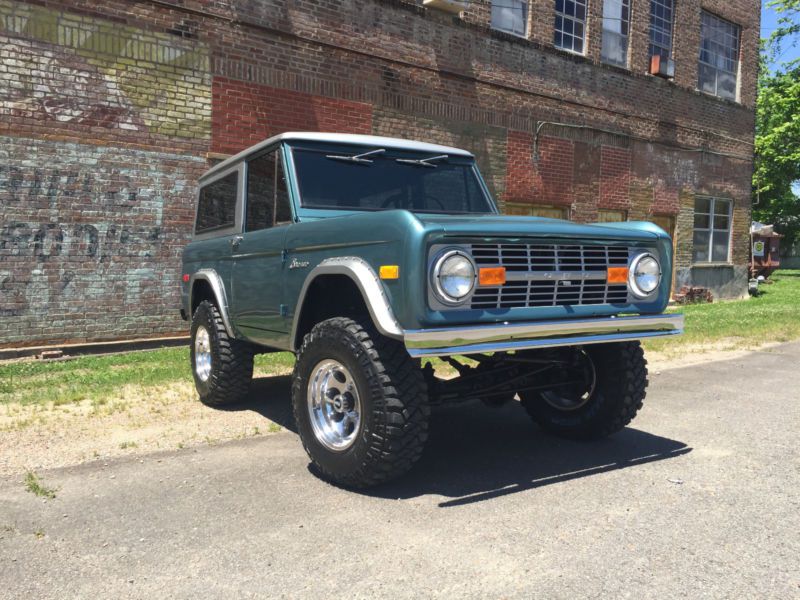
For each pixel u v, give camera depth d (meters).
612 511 3.34
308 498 3.54
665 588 2.56
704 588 2.56
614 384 4.42
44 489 3.68
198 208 6.17
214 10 9.09
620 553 2.86
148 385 6.45
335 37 10.20
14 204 7.87
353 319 3.75
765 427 5.00
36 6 7.88
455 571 2.71
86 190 8.32
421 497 3.55
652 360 8.16
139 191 8.68
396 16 10.88
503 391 4.32
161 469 4.04
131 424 5.08
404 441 3.43
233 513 3.34
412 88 11.13
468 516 3.28
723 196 17.38
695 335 10.02
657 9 15.51
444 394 4.17
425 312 3.28
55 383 6.52
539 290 3.69
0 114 7.73
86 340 8.42
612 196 14.47
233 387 5.40
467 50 11.84
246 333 4.99
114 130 8.47
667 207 15.79
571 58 13.48
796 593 2.52
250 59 9.42
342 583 2.62
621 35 14.63
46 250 8.10
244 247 4.85
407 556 2.84
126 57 8.49
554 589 2.55
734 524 3.17
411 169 4.89
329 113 10.19
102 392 6.13
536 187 13.02
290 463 4.15
